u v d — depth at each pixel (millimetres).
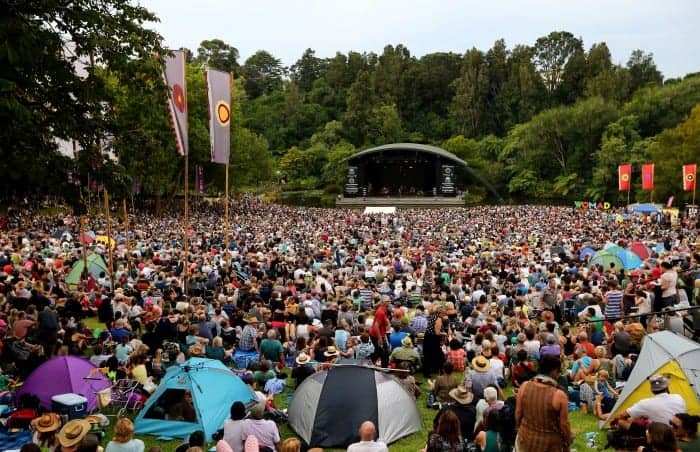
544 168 116062
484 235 44312
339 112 158000
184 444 9055
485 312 17766
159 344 15414
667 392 9148
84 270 23625
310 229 51406
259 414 9734
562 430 6109
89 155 16906
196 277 22844
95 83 17016
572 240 38312
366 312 18156
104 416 11422
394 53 162125
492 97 149750
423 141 144000
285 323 16625
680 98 106125
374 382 11297
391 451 10492
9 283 20328
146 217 63438
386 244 36781
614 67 138750
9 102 13047
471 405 10492
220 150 24188
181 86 21547
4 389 12898
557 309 18656
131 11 17438
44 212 50938
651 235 40844
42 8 15297
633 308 17719
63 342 14797
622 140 102188
